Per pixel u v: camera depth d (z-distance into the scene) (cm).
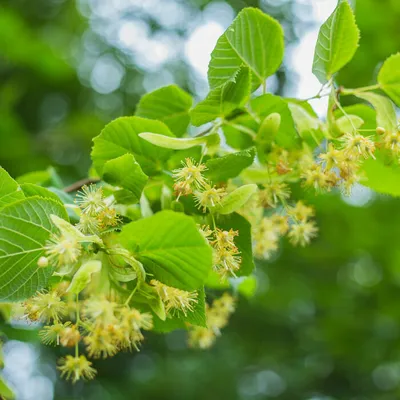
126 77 203
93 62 202
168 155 60
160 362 193
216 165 59
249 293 71
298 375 182
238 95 60
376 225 163
